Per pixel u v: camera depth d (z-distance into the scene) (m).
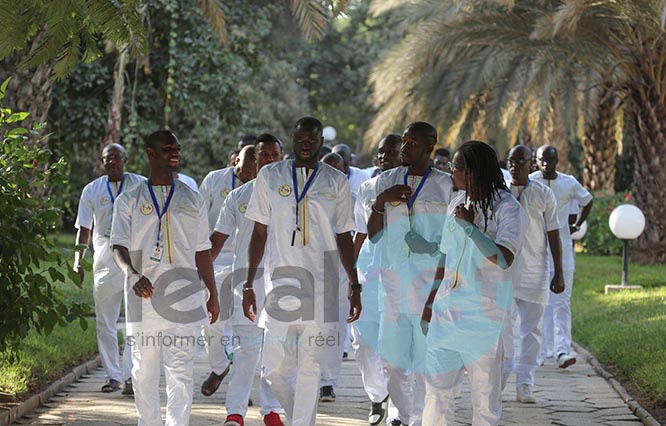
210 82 40.88
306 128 12.54
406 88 40.44
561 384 18.16
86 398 16.27
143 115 42.69
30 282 14.07
